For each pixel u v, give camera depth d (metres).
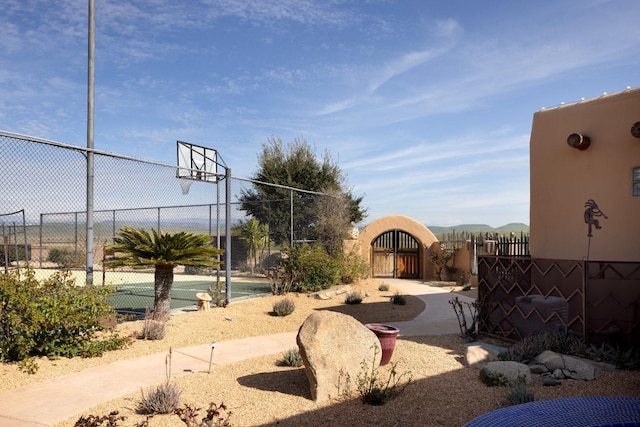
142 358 7.92
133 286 19.22
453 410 5.48
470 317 12.02
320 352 6.07
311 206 23.41
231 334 9.91
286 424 5.20
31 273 7.97
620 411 4.23
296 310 12.69
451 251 22.11
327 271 16.16
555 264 8.42
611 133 9.11
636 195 8.74
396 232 23.12
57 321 7.46
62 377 6.81
